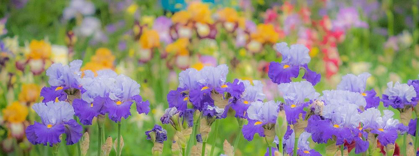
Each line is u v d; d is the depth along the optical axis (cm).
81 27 874
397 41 920
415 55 901
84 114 300
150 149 512
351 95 309
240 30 725
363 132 299
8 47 600
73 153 508
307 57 365
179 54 666
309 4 1062
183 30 688
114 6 1009
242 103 332
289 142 321
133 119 545
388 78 761
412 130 340
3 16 1012
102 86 303
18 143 501
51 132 297
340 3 1074
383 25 1143
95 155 477
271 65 370
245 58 750
